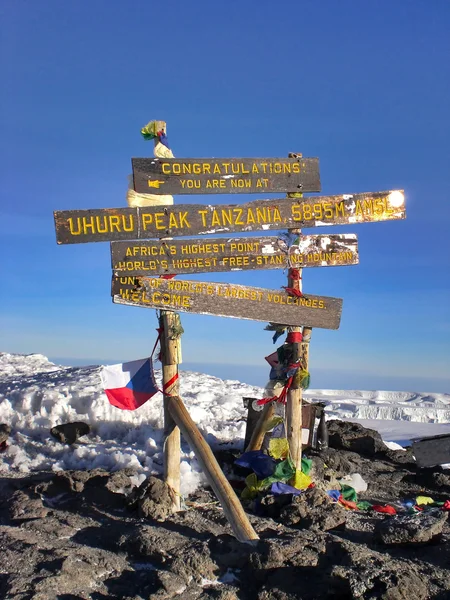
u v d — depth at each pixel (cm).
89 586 271
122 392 378
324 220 388
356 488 430
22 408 536
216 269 373
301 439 419
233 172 379
